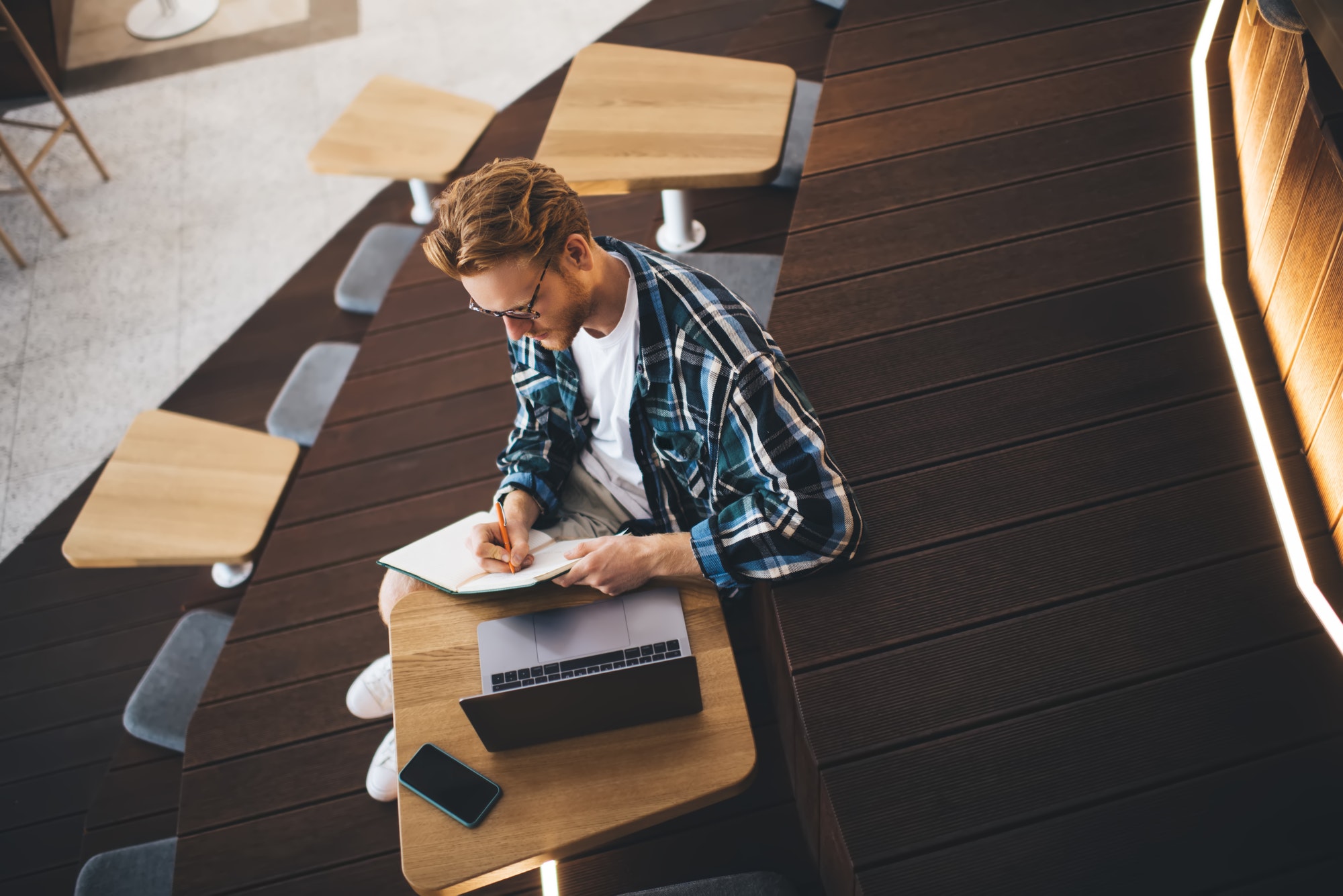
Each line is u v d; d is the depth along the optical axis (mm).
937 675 1447
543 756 1323
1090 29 2361
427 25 4648
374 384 2625
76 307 3787
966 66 2332
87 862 2074
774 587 1541
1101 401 1733
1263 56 1858
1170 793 1327
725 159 2303
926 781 1362
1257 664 1422
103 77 4617
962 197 2076
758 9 4359
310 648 2168
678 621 1414
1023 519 1596
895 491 1652
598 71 2553
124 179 4199
